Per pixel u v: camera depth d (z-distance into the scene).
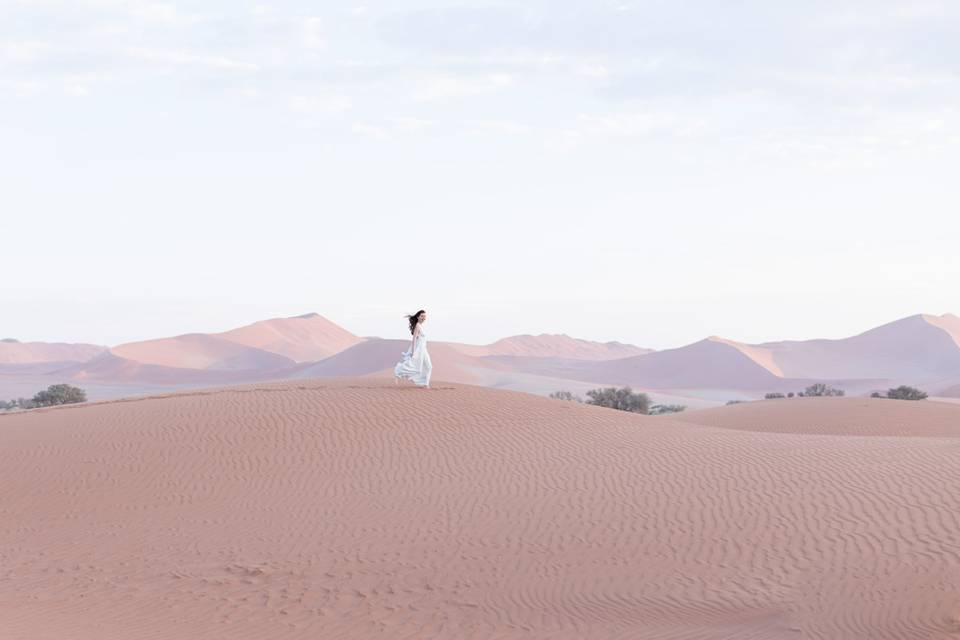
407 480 21.16
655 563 15.18
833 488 18.22
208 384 195.88
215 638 12.76
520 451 23.44
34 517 19.70
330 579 15.32
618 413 30.14
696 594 13.78
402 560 16.06
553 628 12.95
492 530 17.36
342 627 13.25
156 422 26.84
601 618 13.23
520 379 161.38
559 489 19.77
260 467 22.70
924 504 16.55
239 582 15.33
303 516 18.92
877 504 16.86
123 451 24.14
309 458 23.30
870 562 14.10
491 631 12.95
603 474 20.78
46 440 25.33
